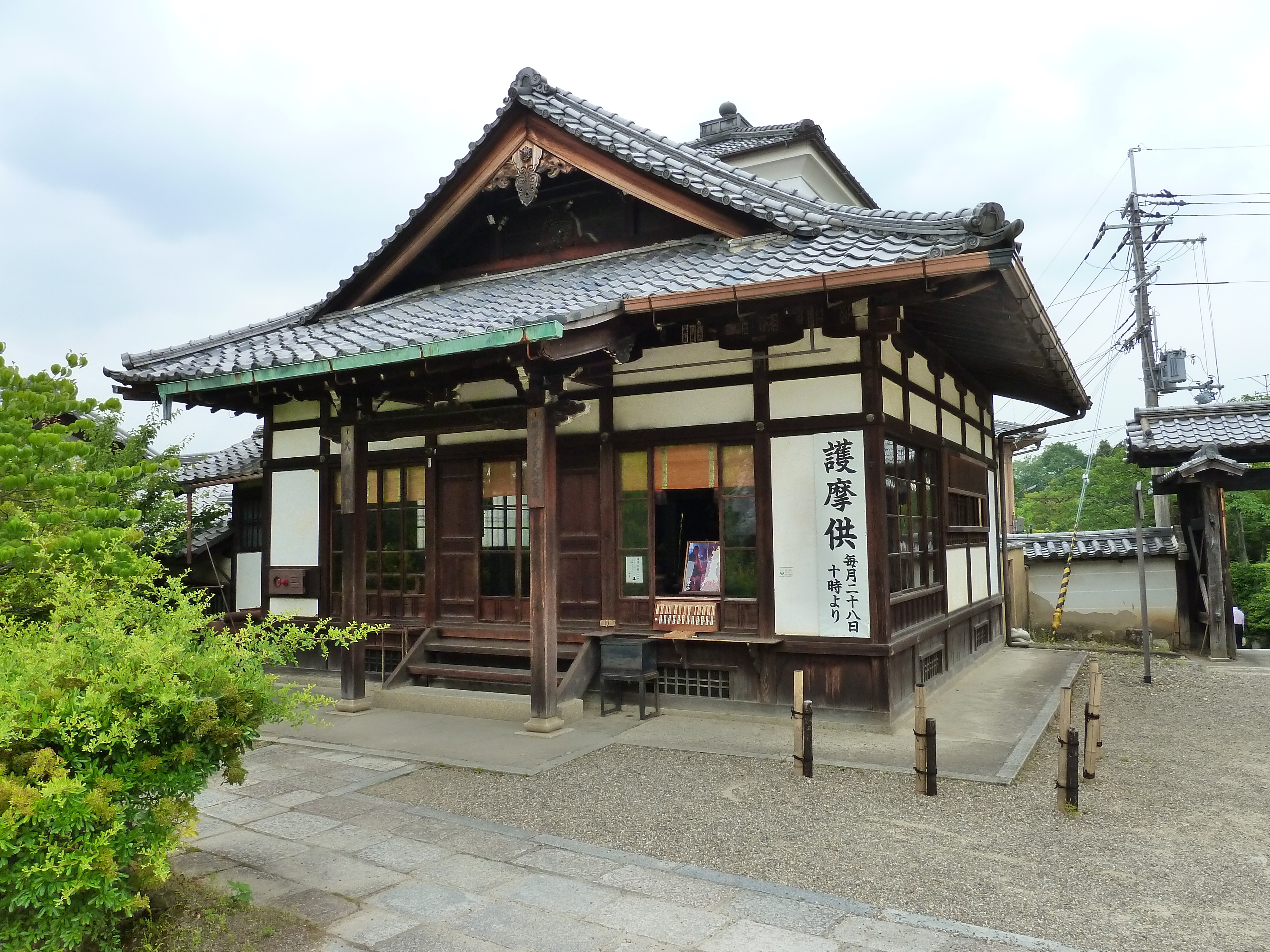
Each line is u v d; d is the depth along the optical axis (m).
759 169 13.89
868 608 8.02
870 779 6.50
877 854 5.02
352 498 9.35
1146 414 14.96
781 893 4.47
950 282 6.75
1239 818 5.68
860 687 8.05
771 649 8.45
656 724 8.43
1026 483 67.06
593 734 8.04
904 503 9.16
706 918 4.20
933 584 10.28
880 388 8.09
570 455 9.62
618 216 10.38
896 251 7.12
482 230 11.26
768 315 7.79
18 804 3.22
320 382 8.87
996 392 14.90
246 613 11.91
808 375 8.40
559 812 5.86
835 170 14.53
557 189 10.50
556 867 4.89
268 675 5.01
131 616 4.51
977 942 3.92
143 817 3.78
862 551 8.06
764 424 8.56
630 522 9.30
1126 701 10.01
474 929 4.11
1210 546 13.59
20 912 3.44
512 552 10.04
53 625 4.30
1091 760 6.57
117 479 5.68
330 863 4.99
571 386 9.48
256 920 4.17
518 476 10.05
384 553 10.95
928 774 6.10
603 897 4.47
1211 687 11.03
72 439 6.83
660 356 9.16
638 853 5.10
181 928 4.05
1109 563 16.81
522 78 9.70
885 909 4.28
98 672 3.82
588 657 9.10
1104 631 16.73
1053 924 4.11
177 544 13.86
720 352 8.86
